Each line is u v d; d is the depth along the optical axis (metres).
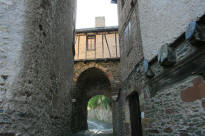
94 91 12.02
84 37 9.58
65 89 4.38
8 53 2.09
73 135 8.32
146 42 4.20
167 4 3.46
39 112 2.44
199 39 2.22
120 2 7.57
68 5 4.84
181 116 2.70
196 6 2.63
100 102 22.47
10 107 1.94
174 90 2.93
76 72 8.96
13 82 2.02
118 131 7.13
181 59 2.78
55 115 3.35
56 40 3.44
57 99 3.53
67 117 4.55
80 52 9.29
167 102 3.12
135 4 5.26
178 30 3.04
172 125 2.92
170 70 3.09
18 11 2.30
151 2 4.14
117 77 8.55
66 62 4.56
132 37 5.48
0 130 1.82
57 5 3.51
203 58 2.27
